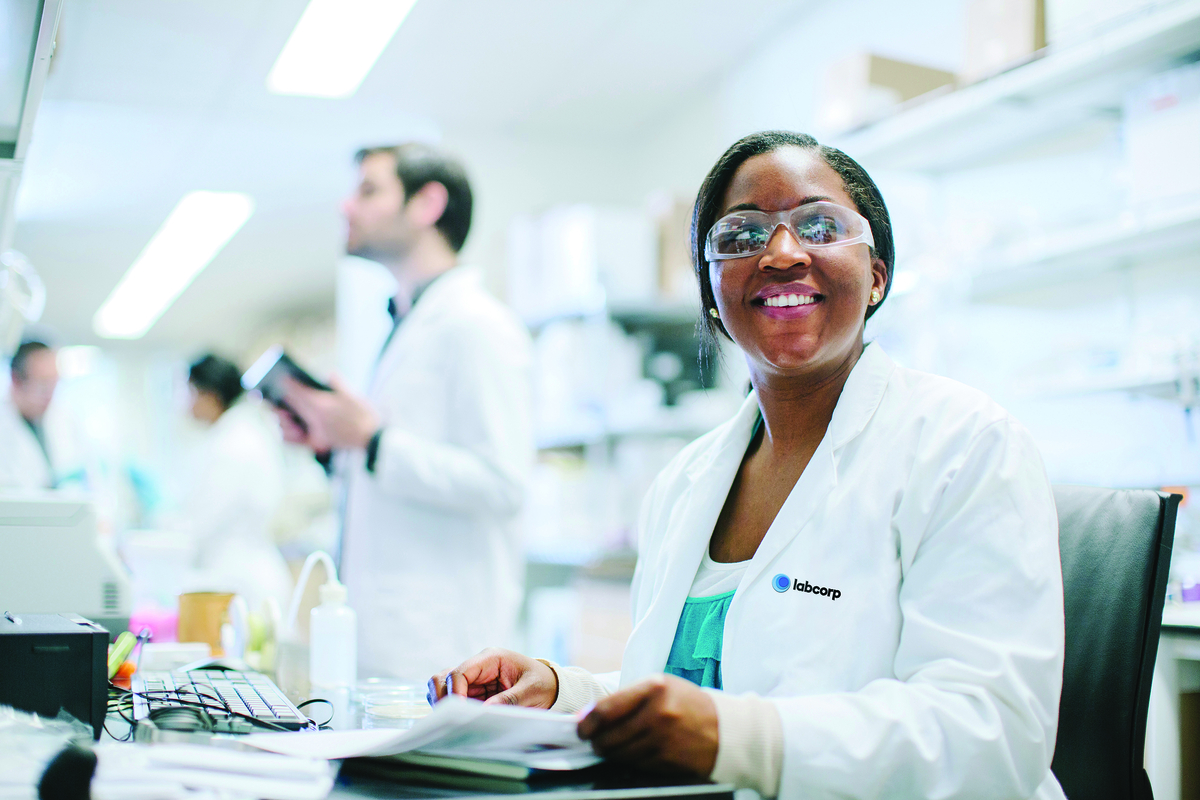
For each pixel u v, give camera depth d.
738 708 0.77
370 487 2.22
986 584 0.86
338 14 3.52
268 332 8.84
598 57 4.00
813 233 1.04
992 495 0.90
